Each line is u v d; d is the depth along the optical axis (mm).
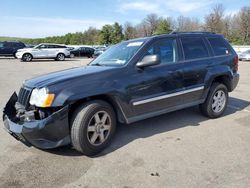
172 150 4344
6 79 12695
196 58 5562
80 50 36406
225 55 6188
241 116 6227
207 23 63375
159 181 3441
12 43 29141
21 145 4547
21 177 3545
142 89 4625
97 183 3414
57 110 3840
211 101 5859
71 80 4039
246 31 60406
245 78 13398
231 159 4020
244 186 3312
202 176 3551
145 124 5605
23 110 4051
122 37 76062
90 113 4020
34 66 20219
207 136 4941
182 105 5371
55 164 3895
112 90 4246
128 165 3863
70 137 4023
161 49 5051
